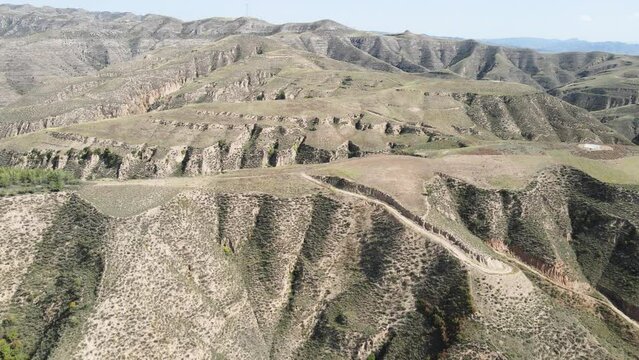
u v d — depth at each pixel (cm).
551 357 7356
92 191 9319
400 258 8644
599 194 10812
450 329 7575
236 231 9344
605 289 9388
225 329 7850
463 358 7181
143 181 10312
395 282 8400
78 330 6781
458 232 9400
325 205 9744
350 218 9475
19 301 7400
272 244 9156
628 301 9006
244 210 9638
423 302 8050
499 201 10550
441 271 8325
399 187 10275
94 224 8325
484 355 7169
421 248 8706
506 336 7444
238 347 7719
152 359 6962
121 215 8444
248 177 10662
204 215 9400
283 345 7962
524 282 8338
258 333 8062
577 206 10769
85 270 7638
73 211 8694
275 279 8725
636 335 8356
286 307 8481
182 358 7169
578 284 9438
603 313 8794
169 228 8631
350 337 7838
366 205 9656
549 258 9562
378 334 7838
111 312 7112
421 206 9688
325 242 9181
